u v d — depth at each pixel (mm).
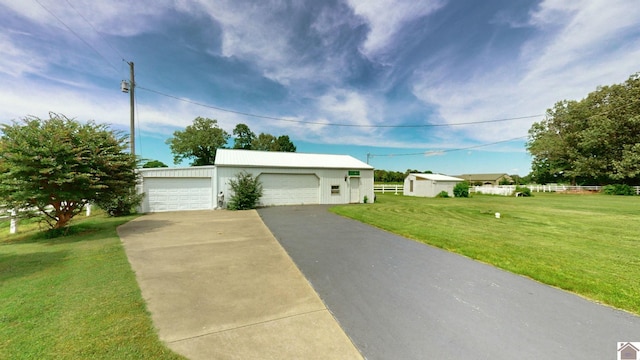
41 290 3365
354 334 2434
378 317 2754
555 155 33219
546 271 4062
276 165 14539
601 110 28781
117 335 2346
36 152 6383
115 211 10719
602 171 28953
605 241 6098
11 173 6199
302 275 4000
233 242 6113
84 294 3246
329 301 3129
